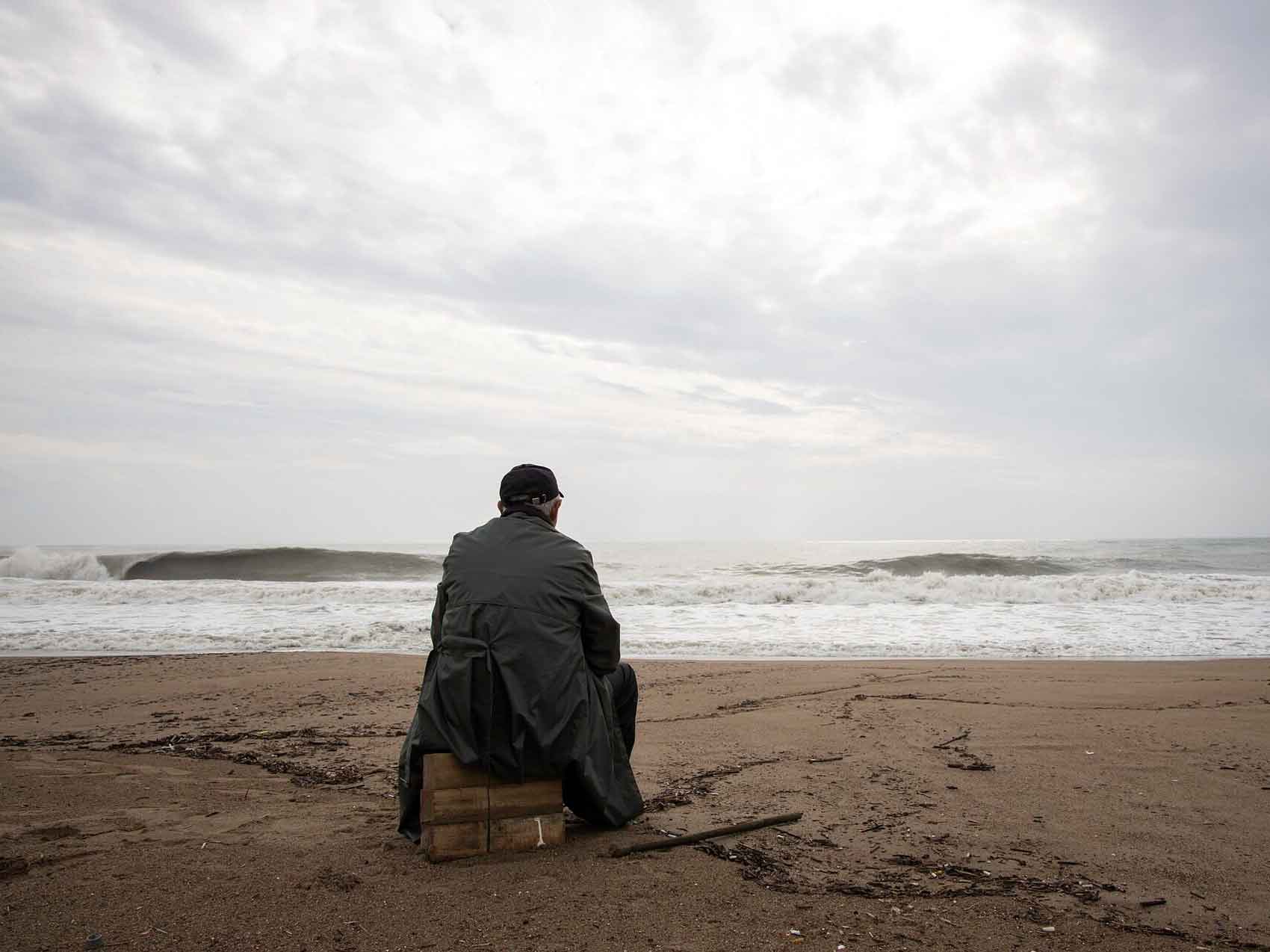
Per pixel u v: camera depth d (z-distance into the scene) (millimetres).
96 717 6301
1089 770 4461
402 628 12070
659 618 14211
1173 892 2734
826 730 5625
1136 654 10398
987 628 12898
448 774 2959
